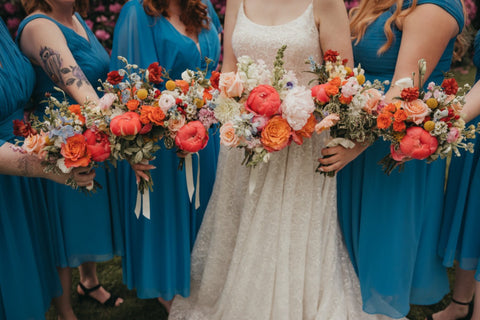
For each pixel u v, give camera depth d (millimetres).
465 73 6102
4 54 1759
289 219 1893
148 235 2113
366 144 1690
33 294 1968
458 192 2039
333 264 2014
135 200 2102
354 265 2119
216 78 1673
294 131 1604
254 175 1781
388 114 1537
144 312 2545
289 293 1973
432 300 2195
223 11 4062
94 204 2115
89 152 1573
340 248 2109
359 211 2018
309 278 1974
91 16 3686
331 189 1964
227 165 2039
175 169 2072
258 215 1911
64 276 2275
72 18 2105
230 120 1596
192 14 2111
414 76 1618
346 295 2068
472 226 2027
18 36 1909
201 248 2238
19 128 1554
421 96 1558
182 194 2105
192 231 2277
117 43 2047
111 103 1580
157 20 2031
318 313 1979
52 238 2117
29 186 1975
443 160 2010
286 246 1902
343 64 1631
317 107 1620
